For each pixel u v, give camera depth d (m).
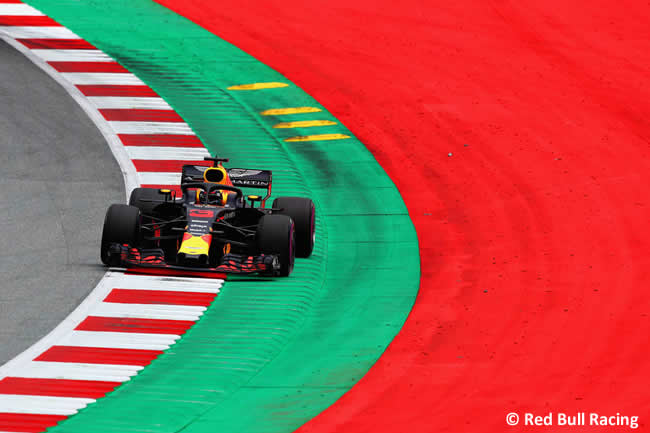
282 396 44.97
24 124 80.00
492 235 67.62
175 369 47.03
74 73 91.62
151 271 58.03
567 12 118.38
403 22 112.50
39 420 41.59
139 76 92.56
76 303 53.44
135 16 108.25
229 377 46.56
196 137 80.75
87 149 76.38
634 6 121.06
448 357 49.69
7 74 89.50
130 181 71.25
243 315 53.25
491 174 79.31
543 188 76.62
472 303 56.53
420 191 75.62
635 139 87.62
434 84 97.56
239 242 57.97
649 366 48.81
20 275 56.59
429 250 64.81
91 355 47.94
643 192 76.31
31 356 47.53
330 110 90.31
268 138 82.69
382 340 51.47
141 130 80.94
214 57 99.38
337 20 111.94
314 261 61.81
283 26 109.31
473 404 44.62
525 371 48.22
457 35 109.94
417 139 85.69
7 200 67.12
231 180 60.97
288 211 61.25
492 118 90.81
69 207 66.62
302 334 51.75
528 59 105.00
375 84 96.69
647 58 106.62
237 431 41.56
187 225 54.84
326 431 41.91
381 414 43.53
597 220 70.50
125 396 44.16
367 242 65.94
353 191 74.81
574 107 94.12
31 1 109.44
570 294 57.84
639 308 55.94
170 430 41.34
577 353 50.25
